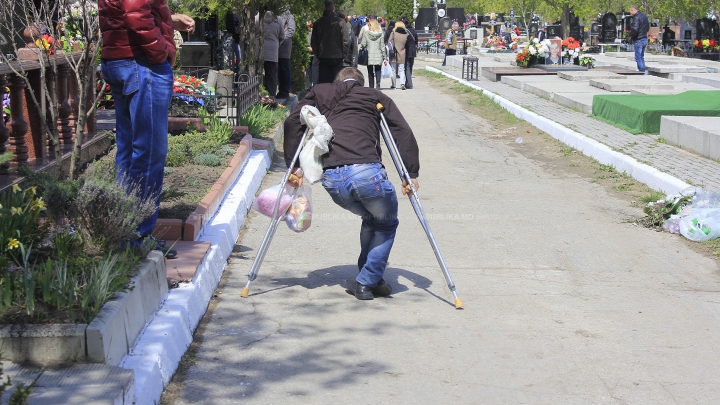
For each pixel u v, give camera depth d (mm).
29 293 3516
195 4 14039
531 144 12727
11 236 4086
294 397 4027
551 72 22750
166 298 4723
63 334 3494
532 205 8500
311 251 6656
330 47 16406
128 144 5145
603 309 5414
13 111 6551
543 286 5891
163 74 4906
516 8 53156
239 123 10734
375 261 5410
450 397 4074
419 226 7555
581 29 41125
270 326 4992
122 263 4125
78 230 4449
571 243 7047
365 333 4922
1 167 6152
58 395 3213
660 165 9766
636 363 4535
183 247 5605
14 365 3463
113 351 3672
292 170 5574
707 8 39562
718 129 10383
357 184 5148
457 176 10055
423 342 4797
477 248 6855
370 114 5430
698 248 6941
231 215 6820
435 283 5930
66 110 7594
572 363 4523
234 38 18688
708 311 5402
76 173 5582
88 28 5367
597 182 9742
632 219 7887
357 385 4184
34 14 5934
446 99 19250
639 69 23438
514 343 4801
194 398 3965
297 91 18859
